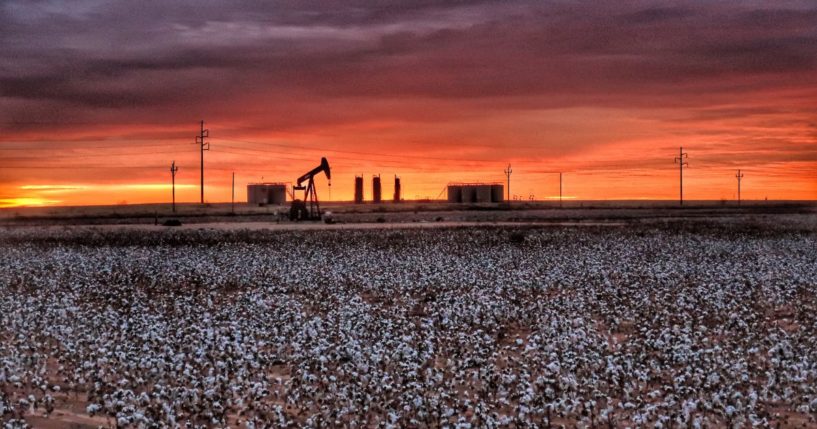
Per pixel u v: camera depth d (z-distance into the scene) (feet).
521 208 438.40
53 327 85.71
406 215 339.16
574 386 64.18
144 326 86.33
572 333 82.17
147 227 253.44
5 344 79.36
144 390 65.26
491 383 65.87
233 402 62.18
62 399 63.67
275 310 96.22
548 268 137.69
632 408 60.08
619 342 83.10
